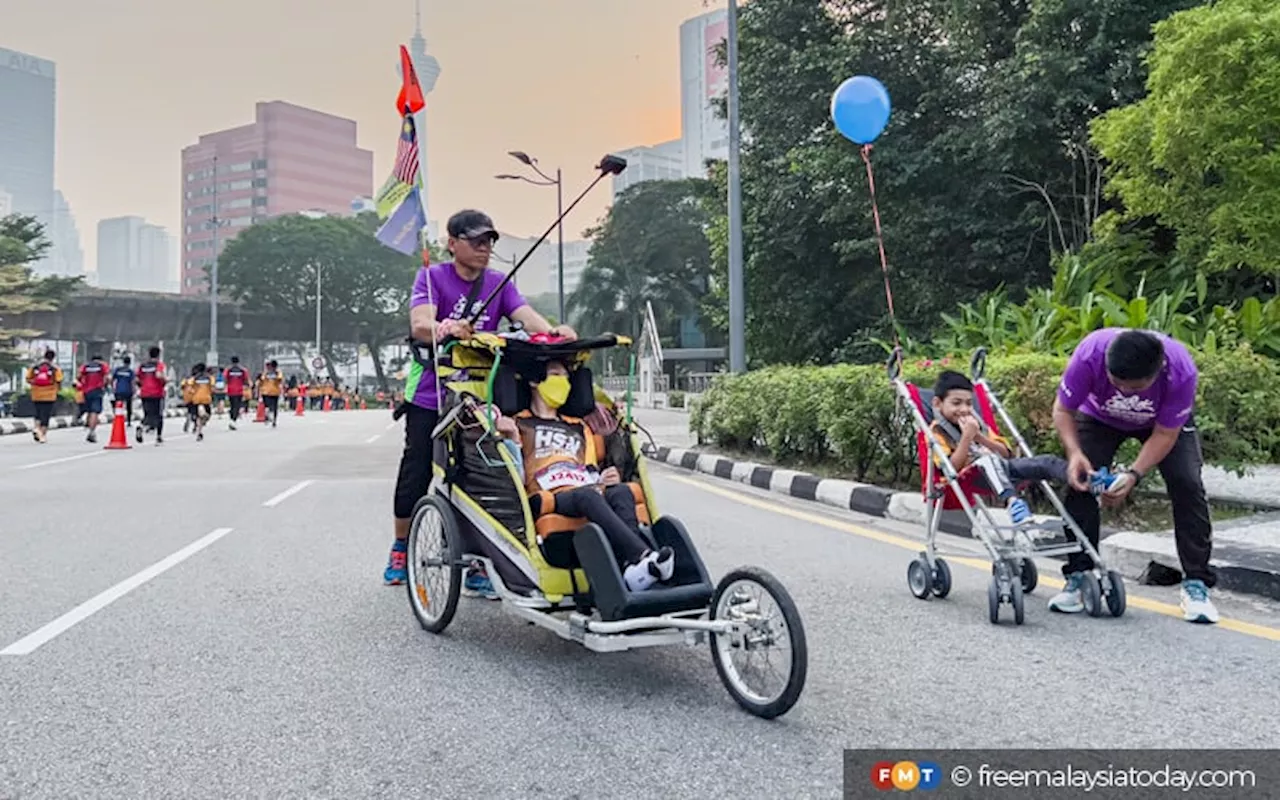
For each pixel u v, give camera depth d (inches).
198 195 7121.1
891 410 367.2
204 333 2832.2
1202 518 201.8
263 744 135.6
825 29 782.5
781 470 437.7
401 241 215.8
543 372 188.5
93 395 766.5
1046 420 315.6
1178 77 484.1
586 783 123.0
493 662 174.1
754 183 810.2
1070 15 611.2
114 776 125.2
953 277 738.8
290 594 224.8
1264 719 144.8
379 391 3245.6
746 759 130.3
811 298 815.1
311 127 7194.9
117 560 263.6
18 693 156.6
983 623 199.0
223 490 419.5
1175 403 193.5
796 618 141.1
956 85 720.3
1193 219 512.1
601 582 155.6
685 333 2709.2
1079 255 586.9
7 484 443.2
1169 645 183.0
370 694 156.6
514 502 174.2
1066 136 652.1
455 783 123.0
